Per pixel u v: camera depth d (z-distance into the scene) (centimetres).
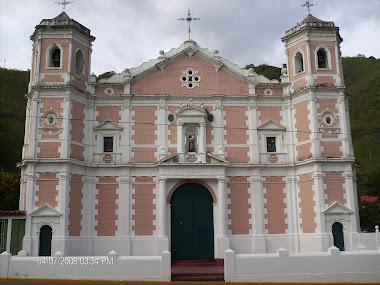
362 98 9806
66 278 2095
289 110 3219
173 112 3186
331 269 2098
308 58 3122
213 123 3183
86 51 3186
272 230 3039
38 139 2880
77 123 3009
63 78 2978
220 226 2933
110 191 3022
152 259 2111
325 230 2839
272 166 3116
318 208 2873
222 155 3102
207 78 3262
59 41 3044
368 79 10619
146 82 3219
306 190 3005
